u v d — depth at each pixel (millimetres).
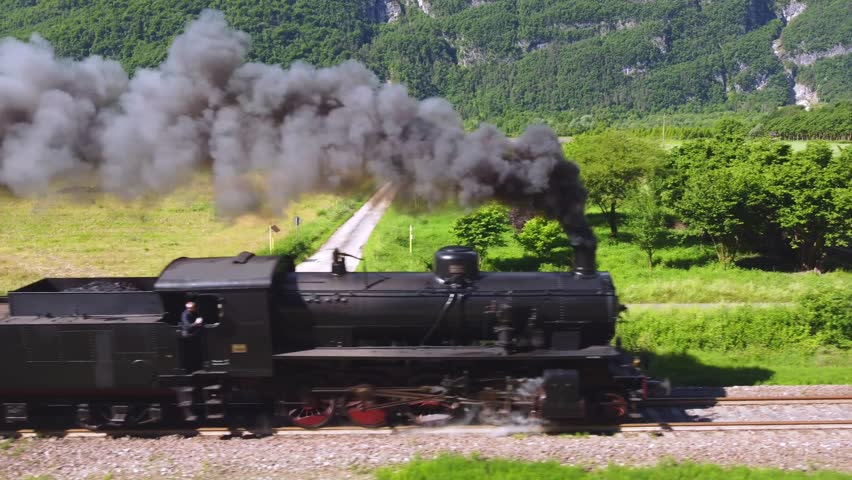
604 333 13141
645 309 24250
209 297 12609
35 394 12758
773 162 38281
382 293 12875
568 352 12977
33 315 12820
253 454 11984
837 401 14508
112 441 12719
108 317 12711
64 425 13430
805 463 11703
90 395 12844
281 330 12953
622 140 39781
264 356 12609
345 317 12875
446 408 13344
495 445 12320
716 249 34438
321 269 29094
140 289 13914
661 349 19062
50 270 30234
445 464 11289
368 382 13203
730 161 41469
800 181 31766
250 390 13188
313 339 13008
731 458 11875
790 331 19875
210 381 12922
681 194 39188
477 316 12906
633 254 35625
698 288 27281
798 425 13242
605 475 11125
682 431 13109
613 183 38531
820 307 20125
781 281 29750
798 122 117375
